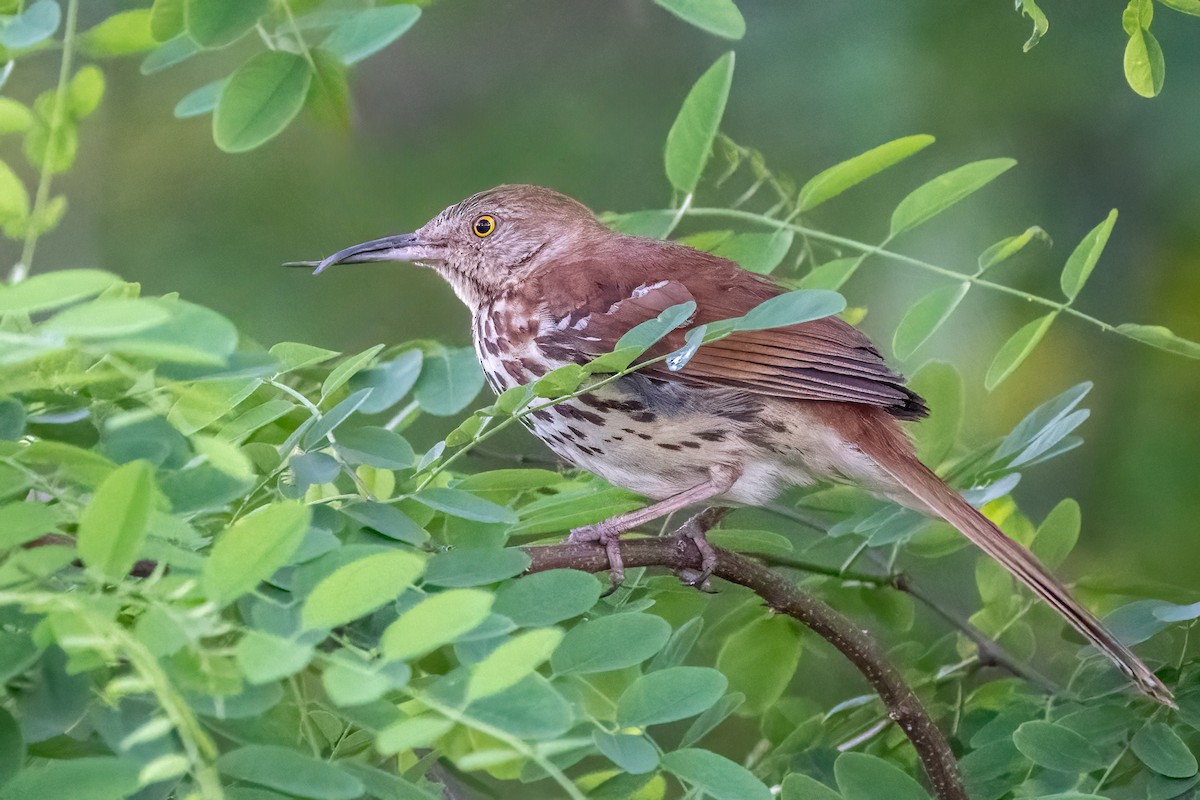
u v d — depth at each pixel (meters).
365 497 5.68
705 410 8.33
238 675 4.12
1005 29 12.61
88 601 4.11
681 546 7.44
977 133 12.59
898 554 9.09
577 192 13.80
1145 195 12.33
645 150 13.95
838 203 12.48
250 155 13.65
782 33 12.98
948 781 7.30
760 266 8.60
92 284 4.04
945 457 8.95
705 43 14.15
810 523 8.77
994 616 8.61
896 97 12.68
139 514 4.15
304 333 13.30
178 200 13.57
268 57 6.45
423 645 4.23
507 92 14.14
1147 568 11.09
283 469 5.69
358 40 6.47
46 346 4.03
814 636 8.63
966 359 12.09
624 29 14.35
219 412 5.26
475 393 7.67
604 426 8.35
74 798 3.93
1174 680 7.40
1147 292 12.22
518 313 8.89
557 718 4.35
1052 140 12.52
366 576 4.24
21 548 4.24
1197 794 6.83
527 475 6.80
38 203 5.63
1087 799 5.83
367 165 13.84
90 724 4.67
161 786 4.41
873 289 12.26
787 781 6.62
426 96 14.07
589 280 8.77
